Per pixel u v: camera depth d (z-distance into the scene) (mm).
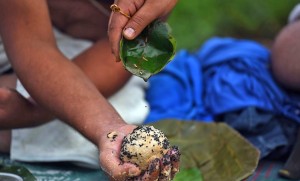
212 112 1627
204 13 2855
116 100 1562
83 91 1253
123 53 1124
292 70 1614
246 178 1322
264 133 1552
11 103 1353
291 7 2984
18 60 1306
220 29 2875
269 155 1525
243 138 1438
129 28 1114
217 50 1777
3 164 1445
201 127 1511
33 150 1462
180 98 1701
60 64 1288
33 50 1302
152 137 1098
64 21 1599
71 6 1573
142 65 1127
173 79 1745
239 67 1676
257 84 1617
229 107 1580
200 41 2721
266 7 2969
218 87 1639
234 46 1771
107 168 1096
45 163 1467
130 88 1619
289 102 1613
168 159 1068
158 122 1537
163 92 1712
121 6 1129
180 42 2695
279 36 1697
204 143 1470
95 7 1573
